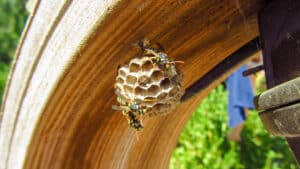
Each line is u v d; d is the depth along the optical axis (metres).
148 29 0.17
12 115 0.23
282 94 0.16
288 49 0.17
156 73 0.16
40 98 0.20
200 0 0.17
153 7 0.16
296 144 0.18
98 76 0.19
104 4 0.16
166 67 0.16
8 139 0.24
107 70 0.19
